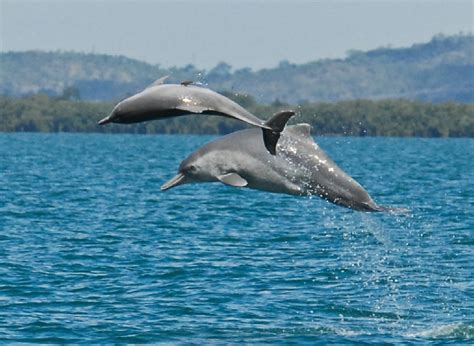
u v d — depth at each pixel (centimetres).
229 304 5588
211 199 12206
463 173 18250
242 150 4041
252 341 4844
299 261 6988
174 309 5462
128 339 4862
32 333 4966
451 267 6894
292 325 5150
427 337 4966
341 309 5519
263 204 11481
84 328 5056
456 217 9994
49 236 8231
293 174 4053
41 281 6175
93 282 6166
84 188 13962
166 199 12219
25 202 11462
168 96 3556
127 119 3550
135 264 6794
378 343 4819
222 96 3622
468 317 5378
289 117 3612
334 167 4097
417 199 12338
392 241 8250
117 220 9600
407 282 6297
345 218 10119
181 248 7569
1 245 7638
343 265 6844
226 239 8119
